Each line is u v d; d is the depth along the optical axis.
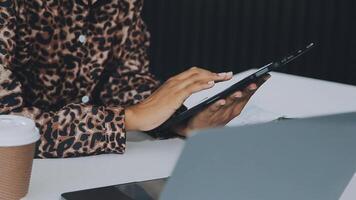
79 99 1.77
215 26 4.26
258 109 1.86
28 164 1.24
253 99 2.02
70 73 1.72
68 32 1.69
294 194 0.97
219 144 0.81
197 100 1.94
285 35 4.21
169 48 4.30
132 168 1.47
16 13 1.56
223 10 4.23
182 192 0.86
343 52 4.21
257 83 1.58
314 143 0.89
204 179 0.85
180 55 4.30
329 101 2.11
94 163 1.49
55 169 1.43
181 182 0.85
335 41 4.20
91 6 1.71
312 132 0.87
